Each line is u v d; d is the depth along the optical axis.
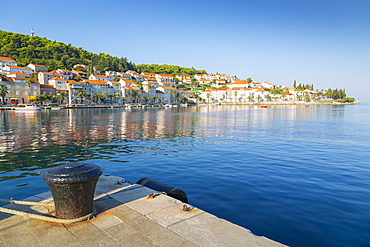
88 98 132.25
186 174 13.40
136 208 6.21
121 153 18.97
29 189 10.70
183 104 176.00
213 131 34.41
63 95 120.56
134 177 12.91
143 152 19.39
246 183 11.88
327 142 25.02
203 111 104.12
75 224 5.36
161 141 25.17
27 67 144.75
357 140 26.45
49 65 175.38
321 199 9.91
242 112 95.25
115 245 4.54
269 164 15.74
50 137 27.55
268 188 11.20
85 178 5.34
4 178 12.30
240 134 31.20
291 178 12.75
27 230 5.11
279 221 8.03
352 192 10.75
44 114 73.06
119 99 152.12
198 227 5.25
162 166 15.09
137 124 44.47
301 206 9.22
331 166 15.31
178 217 5.71
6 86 99.94
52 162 15.98
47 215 5.85
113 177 8.92
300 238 7.04
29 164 15.42
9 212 5.57
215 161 16.47
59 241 4.68
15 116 64.00
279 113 87.81
